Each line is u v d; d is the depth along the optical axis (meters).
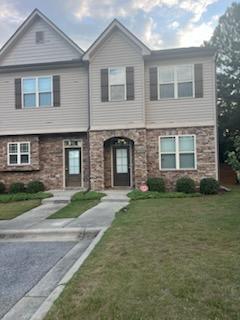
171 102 15.21
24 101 16.39
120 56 15.24
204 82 14.98
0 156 16.61
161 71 15.33
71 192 15.02
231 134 25.03
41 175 16.53
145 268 4.88
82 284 4.43
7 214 11.15
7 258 6.39
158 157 15.25
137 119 15.05
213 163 14.83
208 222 8.03
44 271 5.50
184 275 4.50
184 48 14.95
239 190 15.62
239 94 26.69
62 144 16.50
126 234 7.13
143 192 13.95
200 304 3.66
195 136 15.00
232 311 3.48
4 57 17.33
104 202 12.85
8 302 4.28
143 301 3.79
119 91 15.23
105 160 16.17
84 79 16.00
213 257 5.25
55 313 3.65
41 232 8.41
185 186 14.31
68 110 16.06
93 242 6.98
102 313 3.58
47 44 17.09
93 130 15.28
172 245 6.05
